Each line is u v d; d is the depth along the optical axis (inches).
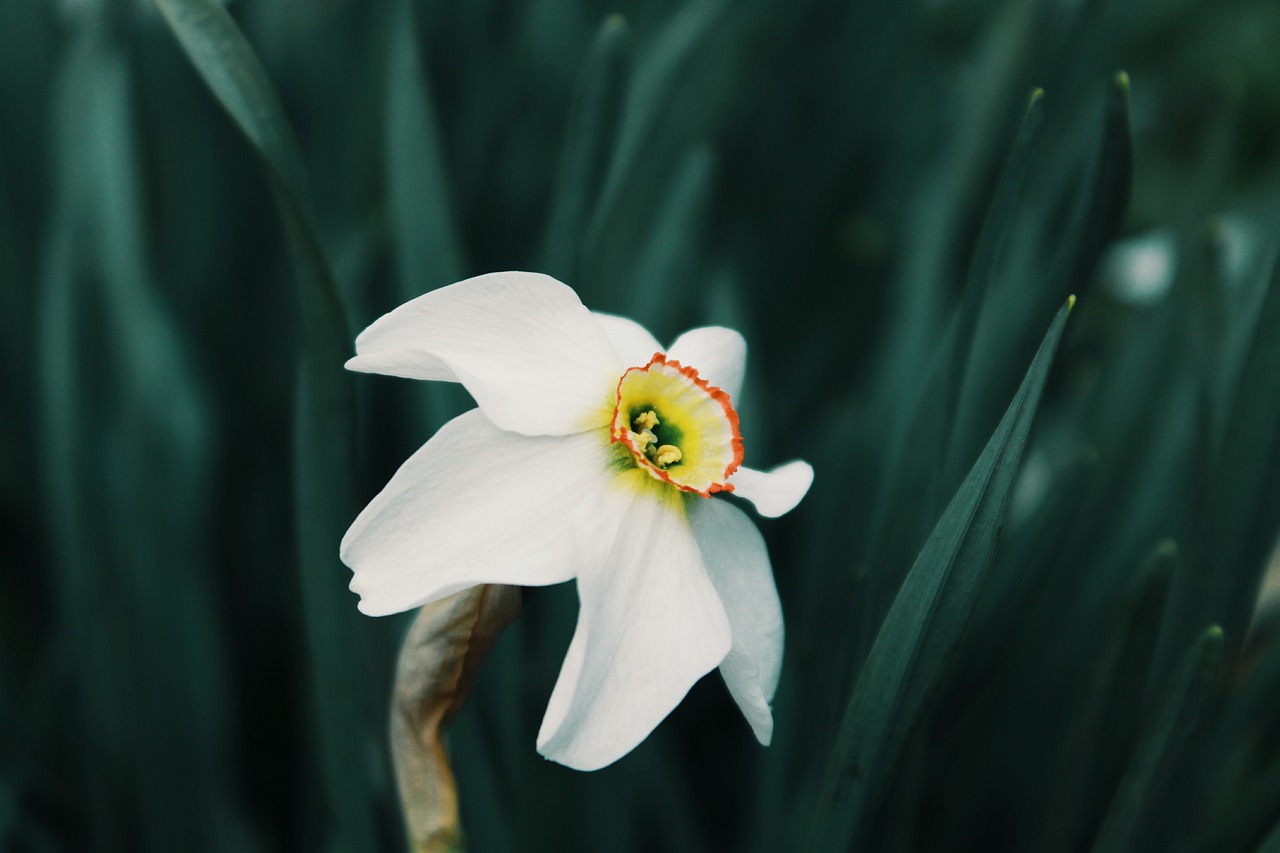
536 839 12.2
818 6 21.1
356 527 8.7
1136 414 13.6
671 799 12.6
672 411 9.4
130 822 12.9
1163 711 10.0
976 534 9.2
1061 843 11.5
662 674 8.7
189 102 17.8
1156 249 20.4
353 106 18.2
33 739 13.0
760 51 21.2
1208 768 11.9
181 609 13.0
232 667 14.5
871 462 13.0
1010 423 9.0
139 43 16.6
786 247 20.9
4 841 12.6
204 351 17.1
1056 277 11.0
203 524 14.1
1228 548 10.7
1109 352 18.3
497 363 9.0
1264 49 29.7
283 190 9.8
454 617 9.3
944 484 11.6
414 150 12.4
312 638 10.8
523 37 19.8
